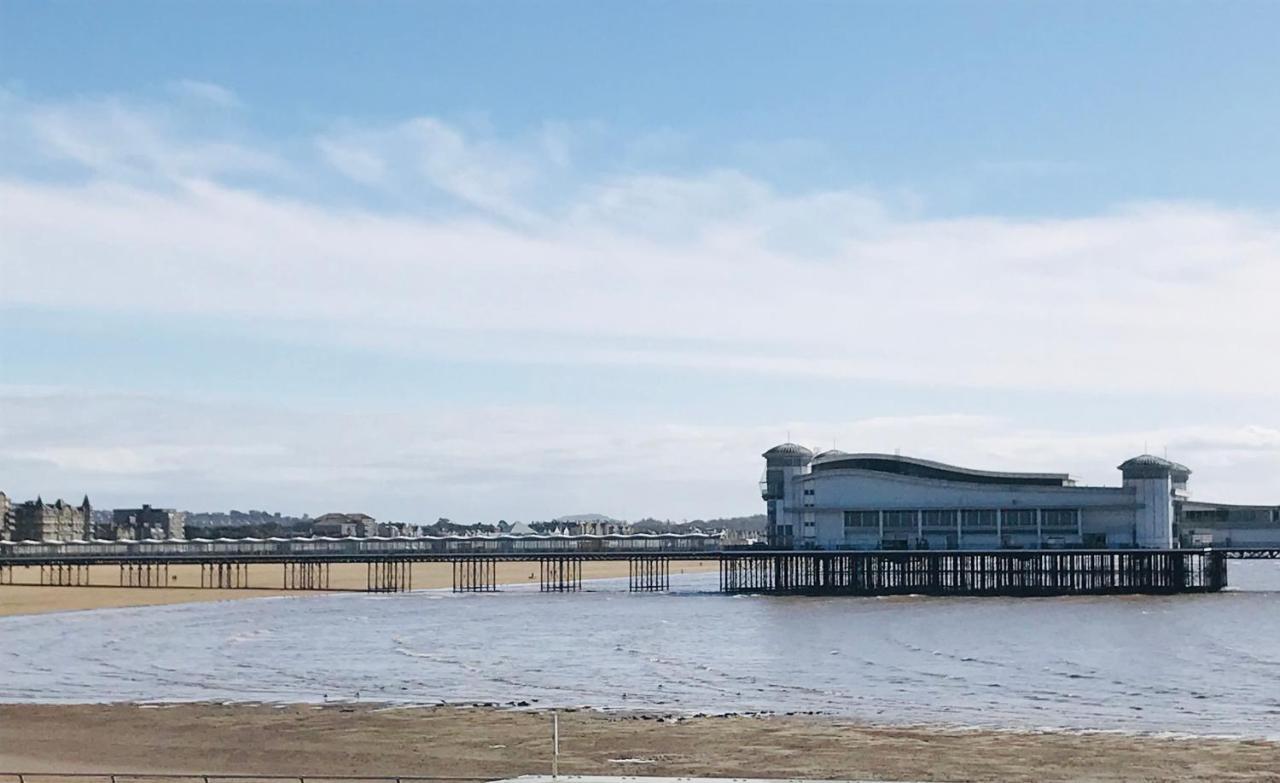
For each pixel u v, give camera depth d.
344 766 58.44
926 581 172.00
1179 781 54.94
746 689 84.56
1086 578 172.00
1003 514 171.62
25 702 80.12
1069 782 54.81
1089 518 170.12
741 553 173.38
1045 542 170.50
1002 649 106.56
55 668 97.50
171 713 73.19
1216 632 119.75
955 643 111.31
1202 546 176.38
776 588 176.62
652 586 197.50
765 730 66.75
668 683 87.62
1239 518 180.62
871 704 77.88
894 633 120.06
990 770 57.00
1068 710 75.38
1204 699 79.81
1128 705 77.38
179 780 55.88
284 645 113.75
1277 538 177.62
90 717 71.94
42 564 174.62
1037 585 170.38
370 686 86.69
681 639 117.06
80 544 190.62
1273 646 108.38
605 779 40.69
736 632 122.94
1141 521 168.75
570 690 84.44
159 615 147.75
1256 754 60.19
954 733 65.94
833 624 129.75
